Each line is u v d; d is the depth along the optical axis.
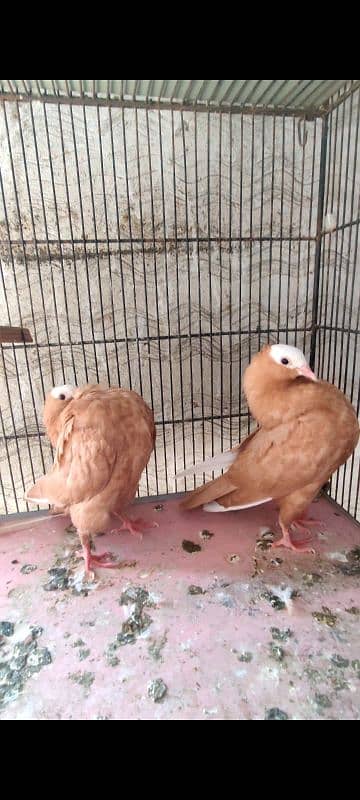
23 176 0.48
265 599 0.37
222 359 0.58
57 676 0.31
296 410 0.39
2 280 0.51
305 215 0.55
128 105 0.46
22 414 0.57
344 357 0.54
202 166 0.51
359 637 0.33
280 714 0.27
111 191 0.50
